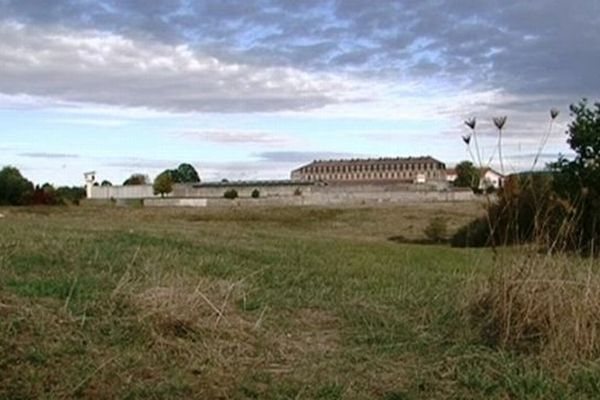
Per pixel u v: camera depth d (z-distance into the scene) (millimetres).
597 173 14070
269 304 5723
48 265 6855
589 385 3955
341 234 26641
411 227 29516
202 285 5441
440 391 3852
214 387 3750
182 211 37625
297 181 62312
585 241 5578
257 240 14031
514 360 4289
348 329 5105
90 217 27500
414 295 6410
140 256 7941
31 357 3857
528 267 4957
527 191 5477
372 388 3869
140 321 4496
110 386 3650
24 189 41281
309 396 3697
